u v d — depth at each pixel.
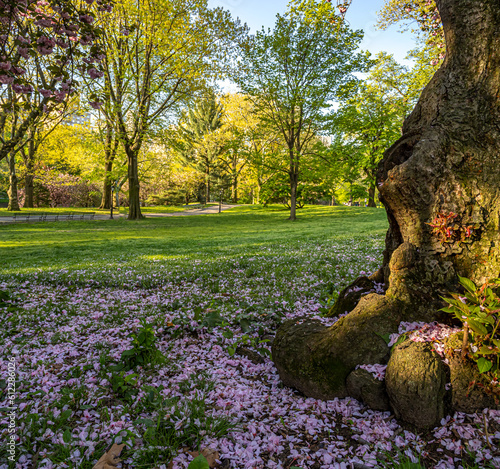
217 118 58.62
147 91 29.17
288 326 3.39
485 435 2.14
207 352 3.80
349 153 30.08
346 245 11.44
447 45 3.25
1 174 48.09
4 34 4.95
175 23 25.50
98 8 5.42
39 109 6.79
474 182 2.84
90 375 3.21
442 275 2.89
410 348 2.44
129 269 9.03
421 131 3.27
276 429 2.40
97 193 56.22
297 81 27.72
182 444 2.22
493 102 2.90
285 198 48.88
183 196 69.38
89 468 2.03
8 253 13.75
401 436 2.24
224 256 10.91
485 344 2.29
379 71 31.12
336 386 2.70
